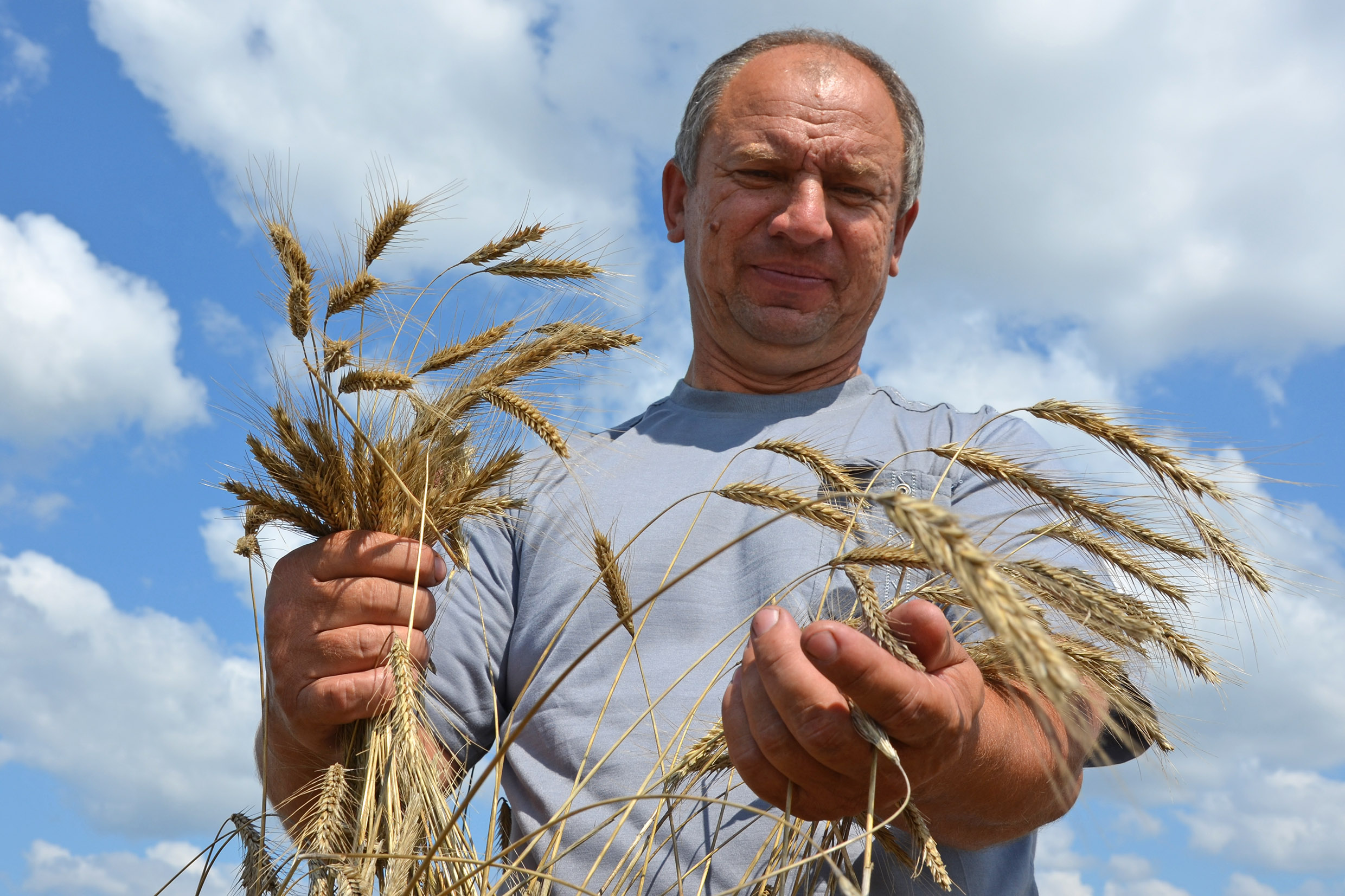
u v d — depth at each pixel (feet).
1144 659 1.54
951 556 0.94
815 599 1.95
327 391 1.86
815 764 1.37
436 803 1.69
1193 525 1.58
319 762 1.96
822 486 1.76
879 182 2.40
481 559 2.27
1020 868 1.87
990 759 1.49
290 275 1.86
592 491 2.28
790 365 2.46
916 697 1.28
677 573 2.09
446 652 2.15
